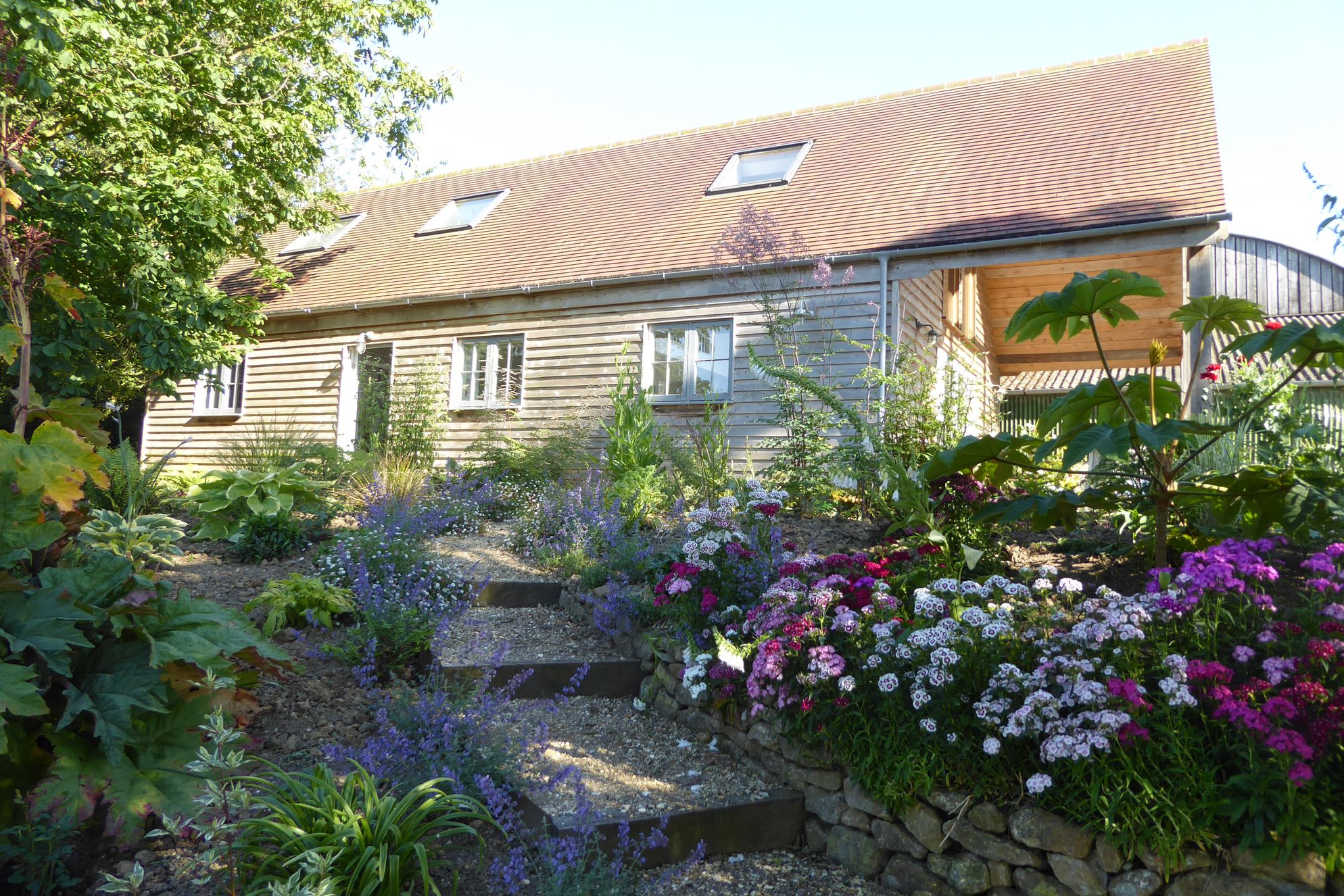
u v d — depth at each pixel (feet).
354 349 41.24
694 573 13.50
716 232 34.47
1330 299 68.13
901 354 25.54
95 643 9.35
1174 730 8.59
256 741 10.85
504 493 27.55
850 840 10.35
